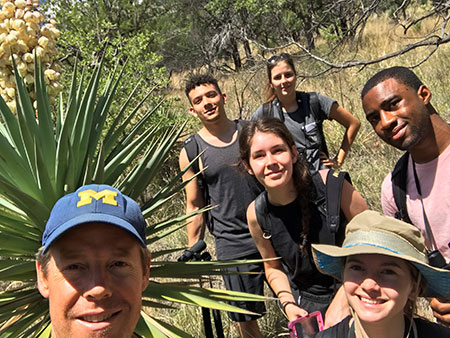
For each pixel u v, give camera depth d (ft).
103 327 2.23
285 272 4.56
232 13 23.13
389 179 3.99
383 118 3.55
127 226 2.29
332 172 4.05
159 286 4.40
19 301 4.06
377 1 10.55
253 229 4.33
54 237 2.23
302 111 6.42
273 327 6.19
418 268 2.68
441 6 9.64
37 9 5.00
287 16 21.03
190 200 5.86
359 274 2.72
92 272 2.25
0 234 3.97
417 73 13.79
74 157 4.49
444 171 3.52
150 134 4.98
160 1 29.84
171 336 4.06
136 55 13.08
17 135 4.44
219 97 5.74
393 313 2.64
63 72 12.30
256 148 3.92
